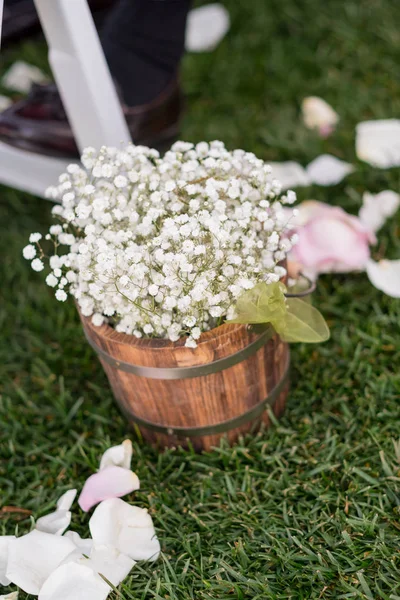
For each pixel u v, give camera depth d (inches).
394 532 38.8
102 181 39.0
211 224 36.7
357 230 45.1
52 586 37.3
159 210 37.3
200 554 38.9
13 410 43.8
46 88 48.8
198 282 36.5
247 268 37.4
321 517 39.3
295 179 49.6
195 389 38.9
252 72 58.1
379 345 43.7
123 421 43.2
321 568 38.0
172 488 40.8
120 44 47.9
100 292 37.4
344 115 54.2
